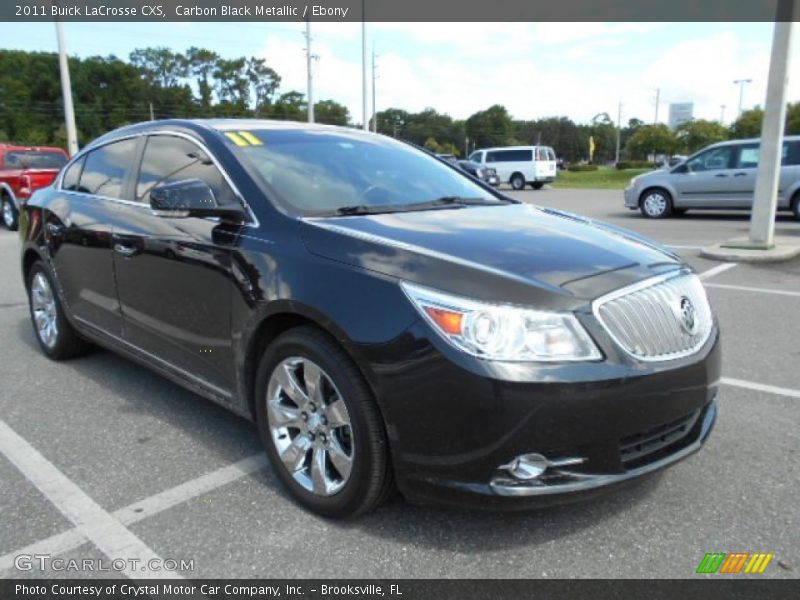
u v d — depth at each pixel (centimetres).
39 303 518
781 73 893
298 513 291
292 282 281
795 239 1100
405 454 252
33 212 506
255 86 8969
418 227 304
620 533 274
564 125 12631
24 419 394
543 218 356
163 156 393
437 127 11719
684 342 272
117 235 396
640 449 264
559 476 246
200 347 344
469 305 241
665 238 1164
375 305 255
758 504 295
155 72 8681
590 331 244
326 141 399
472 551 263
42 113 7912
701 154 1503
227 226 324
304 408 289
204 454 349
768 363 486
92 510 295
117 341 419
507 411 233
